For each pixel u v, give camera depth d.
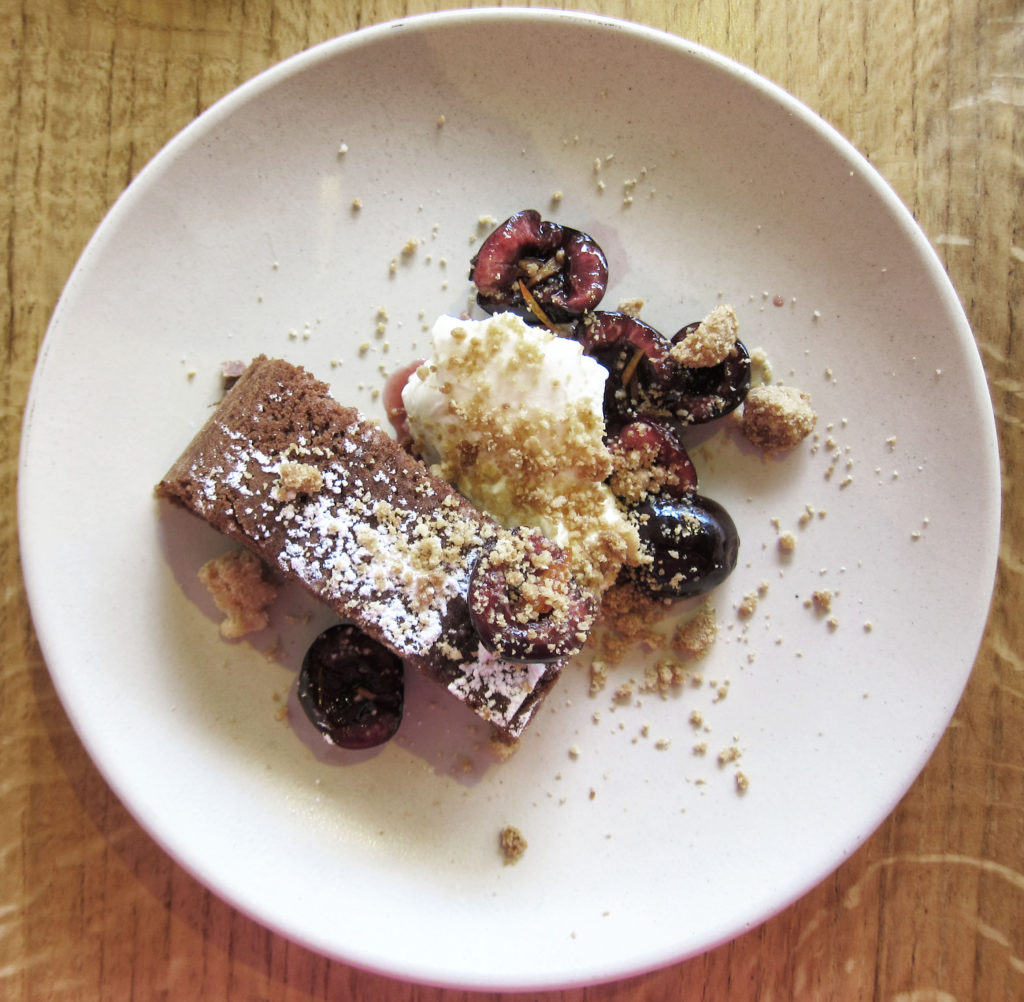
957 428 0.26
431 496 0.25
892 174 0.27
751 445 0.27
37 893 0.26
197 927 0.27
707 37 0.27
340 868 0.26
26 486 0.25
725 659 0.27
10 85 0.26
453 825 0.26
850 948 0.27
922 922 0.27
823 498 0.27
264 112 0.26
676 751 0.27
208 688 0.26
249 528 0.25
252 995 0.27
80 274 0.25
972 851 0.27
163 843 0.25
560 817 0.27
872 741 0.27
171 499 0.26
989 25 0.27
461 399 0.25
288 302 0.27
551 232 0.26
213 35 0.27
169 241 0.26
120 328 0.26
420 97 0.26
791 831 0.26
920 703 0.26
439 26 0.25
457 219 0.27
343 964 0.27
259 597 0.26
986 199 0.27
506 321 0.25
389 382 0.27
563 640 0.24
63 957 0.26
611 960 0.26
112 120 0.26
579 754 0.27
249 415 0.25
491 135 0.27
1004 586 0.28
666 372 0.26
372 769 0.26
